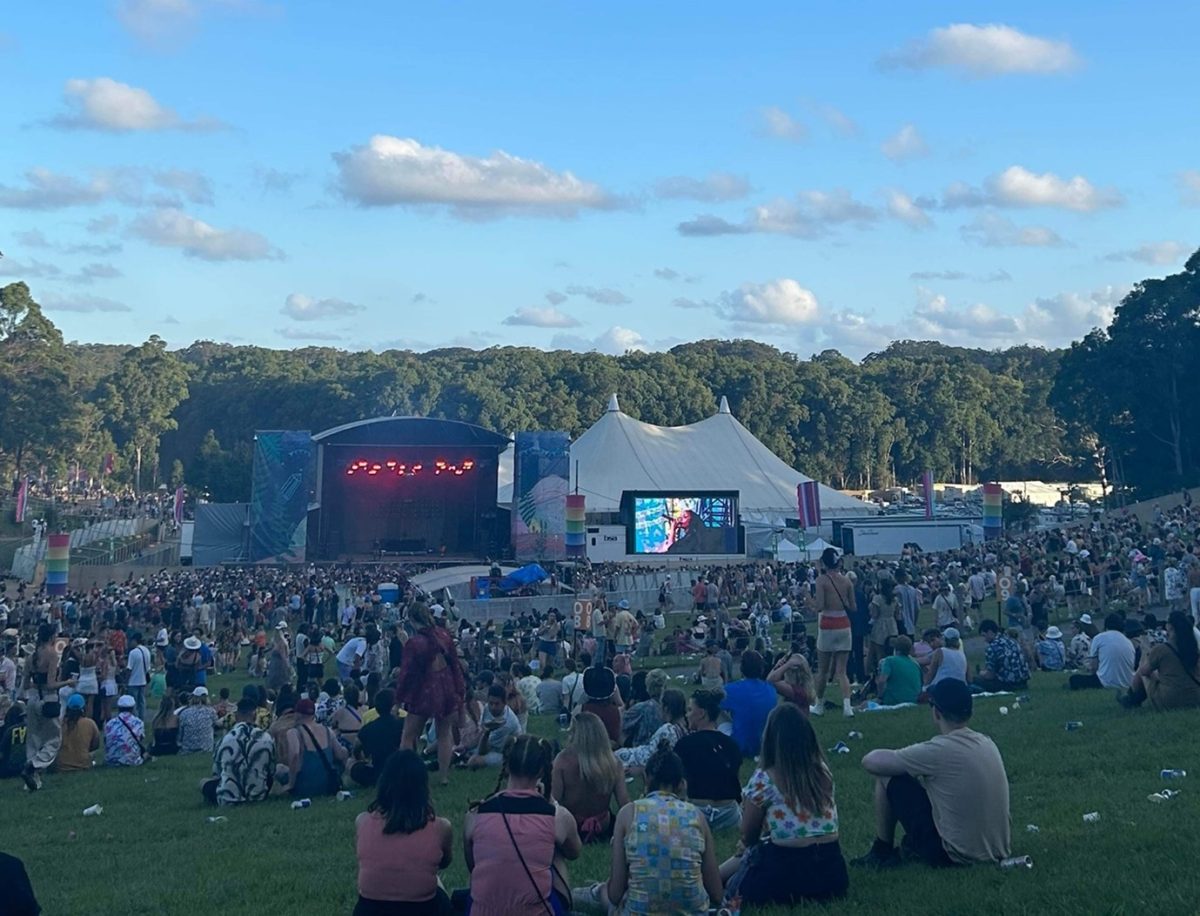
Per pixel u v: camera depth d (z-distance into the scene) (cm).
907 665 1703
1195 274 8112
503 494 8194
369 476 7900
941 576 3700
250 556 6994
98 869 1035
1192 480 7975
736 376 14662
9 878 512
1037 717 1455
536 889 611
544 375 14550
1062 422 10625
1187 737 1180
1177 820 837
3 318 9944
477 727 1445
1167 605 3244
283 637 2594
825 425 14488
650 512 6469
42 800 1478
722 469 8188
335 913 803
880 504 11144
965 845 741
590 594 3947
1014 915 640
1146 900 642
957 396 15100
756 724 1195
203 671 2766
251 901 855
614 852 644
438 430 7631
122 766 1756
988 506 5450
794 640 2264
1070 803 938
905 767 756
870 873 754
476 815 641
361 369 15325
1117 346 8288
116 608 3788
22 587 4484
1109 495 9325
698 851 635
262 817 1231
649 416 14425
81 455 12788
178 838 1169
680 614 4512
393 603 4434
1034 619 2823
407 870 641
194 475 11950
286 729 1387
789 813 697
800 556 6397
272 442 6888
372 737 1309
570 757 876
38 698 1761
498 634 3541
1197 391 8125
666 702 1050
